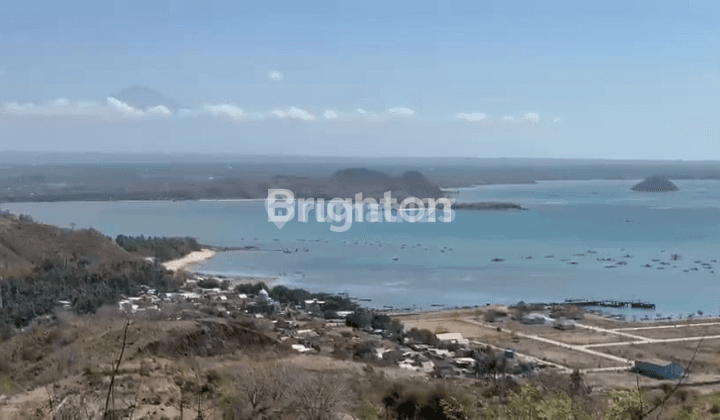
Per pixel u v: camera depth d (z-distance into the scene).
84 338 25.59
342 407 14.19
